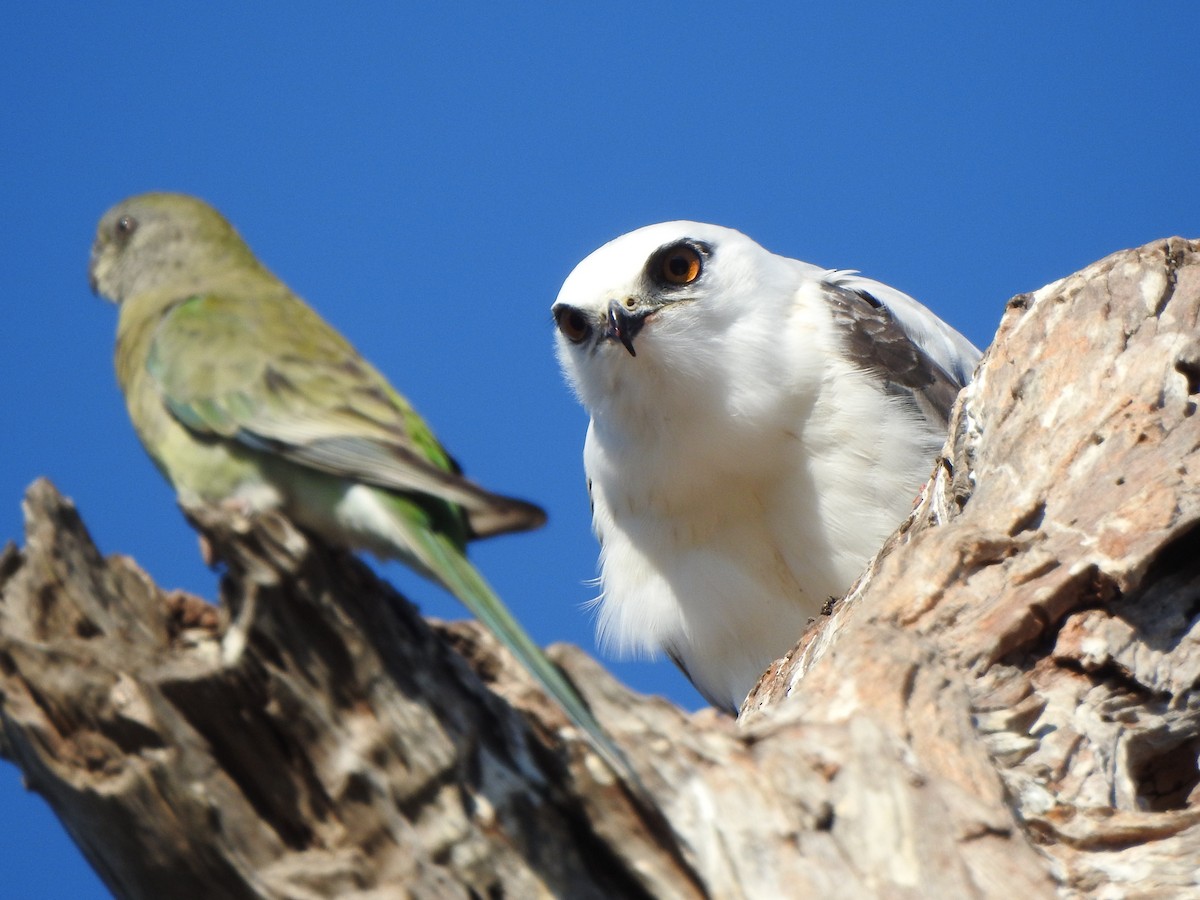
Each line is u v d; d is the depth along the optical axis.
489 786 6.18
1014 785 7.20
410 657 6.11
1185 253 9.62
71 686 5.83
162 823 5.95
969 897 6.20
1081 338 9.34
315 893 6.00
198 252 8.01
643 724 6.39
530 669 5.70
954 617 8.07
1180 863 6.80
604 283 13.00
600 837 6.30
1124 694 7.79
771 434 12.60
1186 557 8.13
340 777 6.02
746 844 6.29
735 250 13.16
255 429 6.31
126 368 7.15
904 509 12.58
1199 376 8.98
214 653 6.02
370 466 6.03
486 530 6.24
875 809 6.42
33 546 5.96
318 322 7.09
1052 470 8.73
